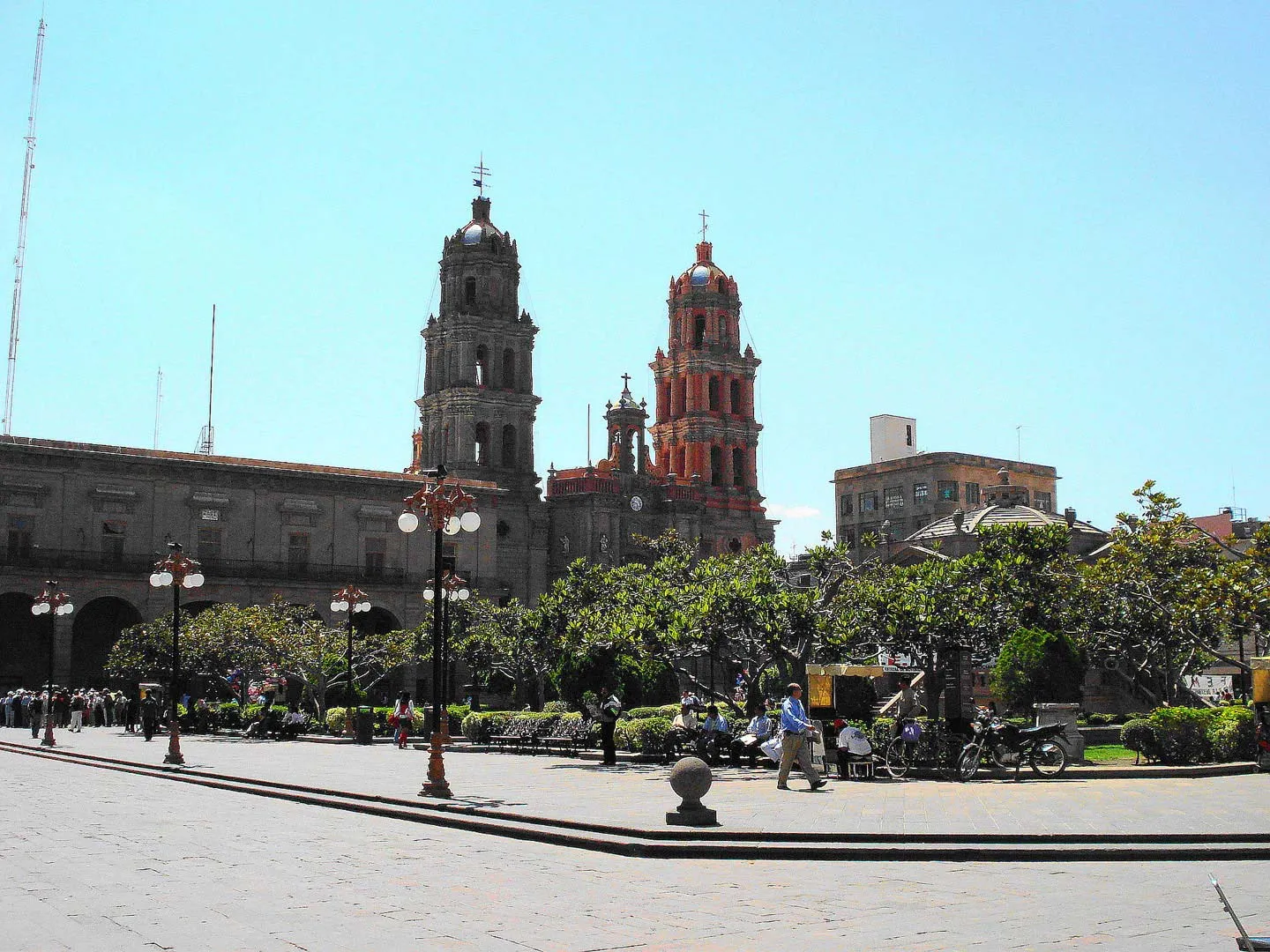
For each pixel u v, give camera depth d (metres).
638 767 33.03
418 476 84.62
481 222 96.44
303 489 80.81
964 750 28.08
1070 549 63.66
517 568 91.31
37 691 65.19
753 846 17.25
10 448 71.56
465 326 92.12
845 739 28.42
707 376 102.38
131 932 12.06
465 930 12.16
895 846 17.23
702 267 104.25
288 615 66.00
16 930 12.13
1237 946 11.28
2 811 23.39
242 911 13.15
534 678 65.44
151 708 48.94
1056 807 21.50
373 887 14.67
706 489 100.62
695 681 37.41
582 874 15.62
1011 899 13.84
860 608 37.91
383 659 62.28
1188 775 28.44
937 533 70.31
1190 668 44.06
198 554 76.88
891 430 110.06
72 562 72.19
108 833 19.92
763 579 36.50
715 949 11.32
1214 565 43.50
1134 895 14.11
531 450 93.69
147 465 75.75
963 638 35.94
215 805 24.98
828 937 11.82
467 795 24.45
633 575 48.72
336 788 26.39
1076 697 40.66
